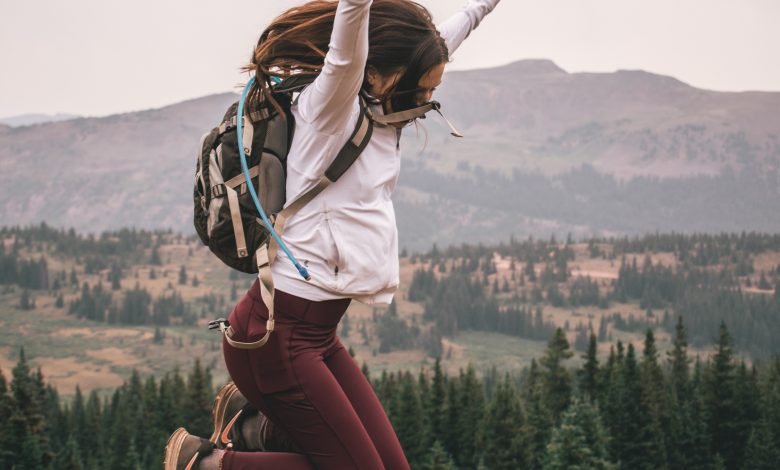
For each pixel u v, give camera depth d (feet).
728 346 328.90
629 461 290.76
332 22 10.05
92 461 355.15
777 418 324.39
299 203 9.91
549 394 326.85
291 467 10.37
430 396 315.37
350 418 10.09
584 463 217.36
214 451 10.60
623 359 334.44
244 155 9.86
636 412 290.97
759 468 293.84
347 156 9.88
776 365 375.86
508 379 303.07
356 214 9.99
